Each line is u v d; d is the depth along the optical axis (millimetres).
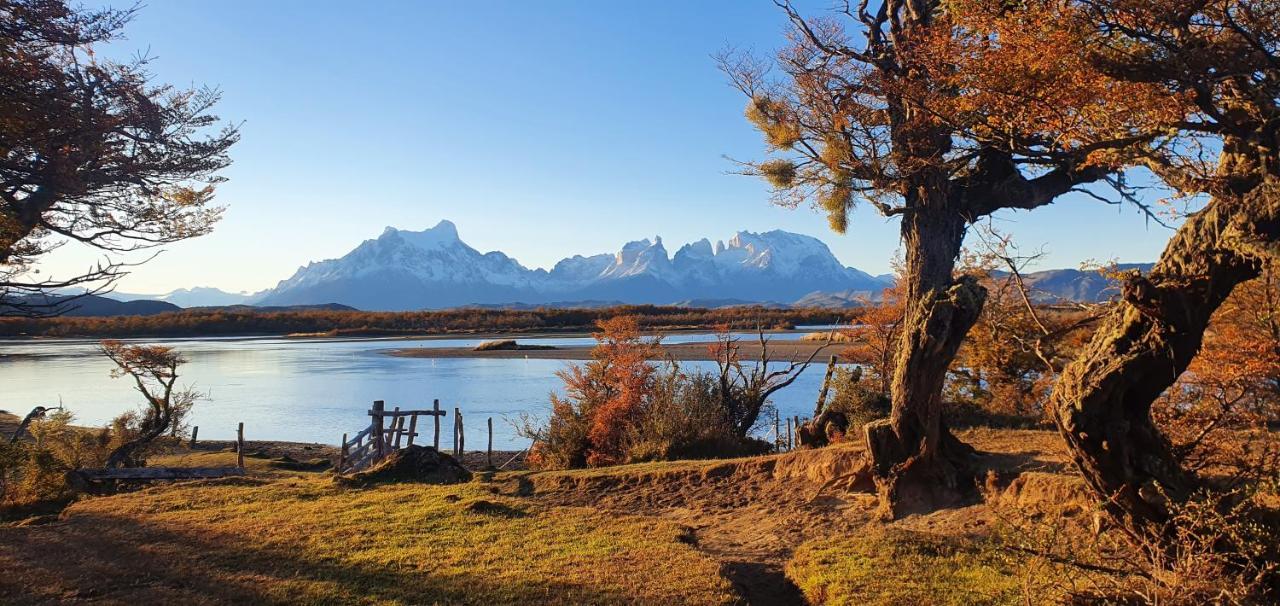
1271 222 5766
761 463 14836
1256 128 6543
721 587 8547
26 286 13930
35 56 12398
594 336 26281
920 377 11680
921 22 10914
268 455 27328
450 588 8562
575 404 26453
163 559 9836
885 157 11516
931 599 7645
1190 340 6617
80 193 13875
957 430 16844
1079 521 8867
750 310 119562
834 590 8203
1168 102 6695
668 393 23500
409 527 11641
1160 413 9398
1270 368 10344
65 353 91938
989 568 8195
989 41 7727
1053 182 11758
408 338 135000
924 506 11648
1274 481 6766
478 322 158250
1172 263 6688
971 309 11414
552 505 13867
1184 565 6059
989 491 11266
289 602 8109
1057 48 6824
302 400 45781
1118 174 9766
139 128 14422
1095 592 6484
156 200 15625
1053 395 7586
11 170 12875
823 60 11602
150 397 24078
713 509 13492
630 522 12062
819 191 11891
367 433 24047
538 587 8594
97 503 14195
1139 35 6781
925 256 11758
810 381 46750
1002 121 8156
